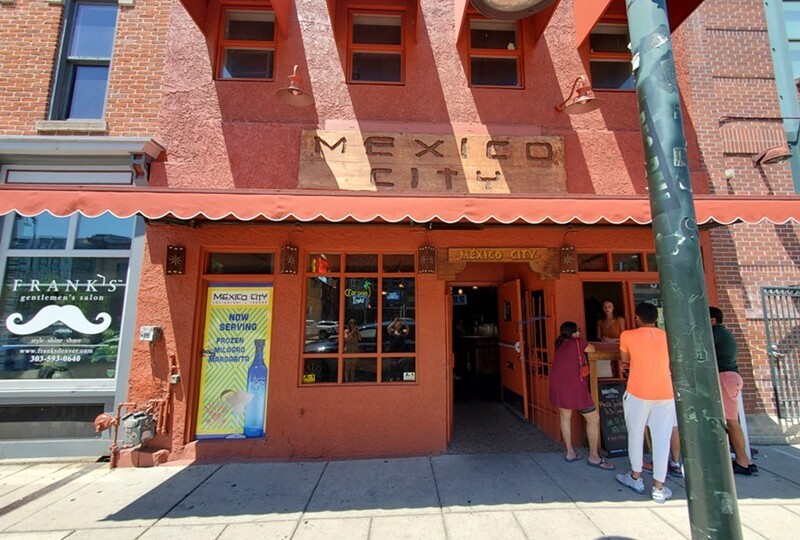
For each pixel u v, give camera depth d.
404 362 5.70
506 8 4.98
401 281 5.87
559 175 6.04
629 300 6.02
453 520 3.79
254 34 6.39
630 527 3.64
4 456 5.33
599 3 5.79
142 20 6.25
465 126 6.12
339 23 6.34
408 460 5.21
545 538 3.48
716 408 2.17
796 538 3.46
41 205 3.85
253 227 5.68
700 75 6.54
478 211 4.25
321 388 5.48
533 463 5.06
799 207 4.46
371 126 6.04
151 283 5.55
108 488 4.51
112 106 5.99
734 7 6.77
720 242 6.11
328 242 5.77
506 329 7.55
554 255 5.88
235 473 4.88
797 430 5.76
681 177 2.36
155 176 5.76
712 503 2.10
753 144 6.37
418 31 6.39
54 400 5.52
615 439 5.32
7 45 6.13
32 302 5.73
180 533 3.60
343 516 3.88
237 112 6.02
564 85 6.38
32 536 3.55
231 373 5.65
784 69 6.64
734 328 5.91
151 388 5.40
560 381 5.13
